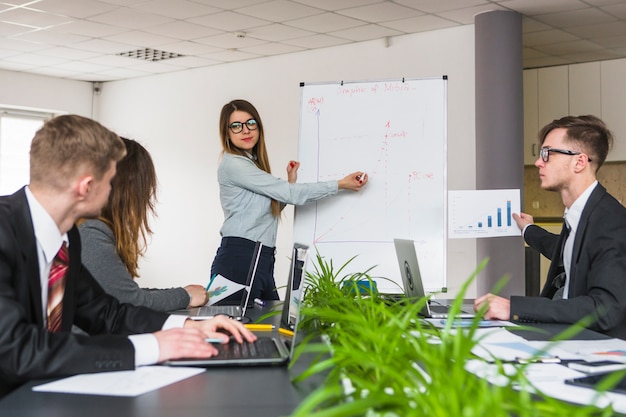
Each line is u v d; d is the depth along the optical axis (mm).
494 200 3295
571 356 1636
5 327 1405
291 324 2074
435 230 3473
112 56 8367
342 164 3604
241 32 7094
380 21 6535
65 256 1695
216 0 6023
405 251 2559
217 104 8727
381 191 3535
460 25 6621
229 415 1155
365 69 7328
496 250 6219
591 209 2490
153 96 9438
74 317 1864
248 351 1646
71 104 9812
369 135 3602
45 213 1584
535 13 6125
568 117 2729
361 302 1793
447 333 1063
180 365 1527
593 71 7523
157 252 9336
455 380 845
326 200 3537
